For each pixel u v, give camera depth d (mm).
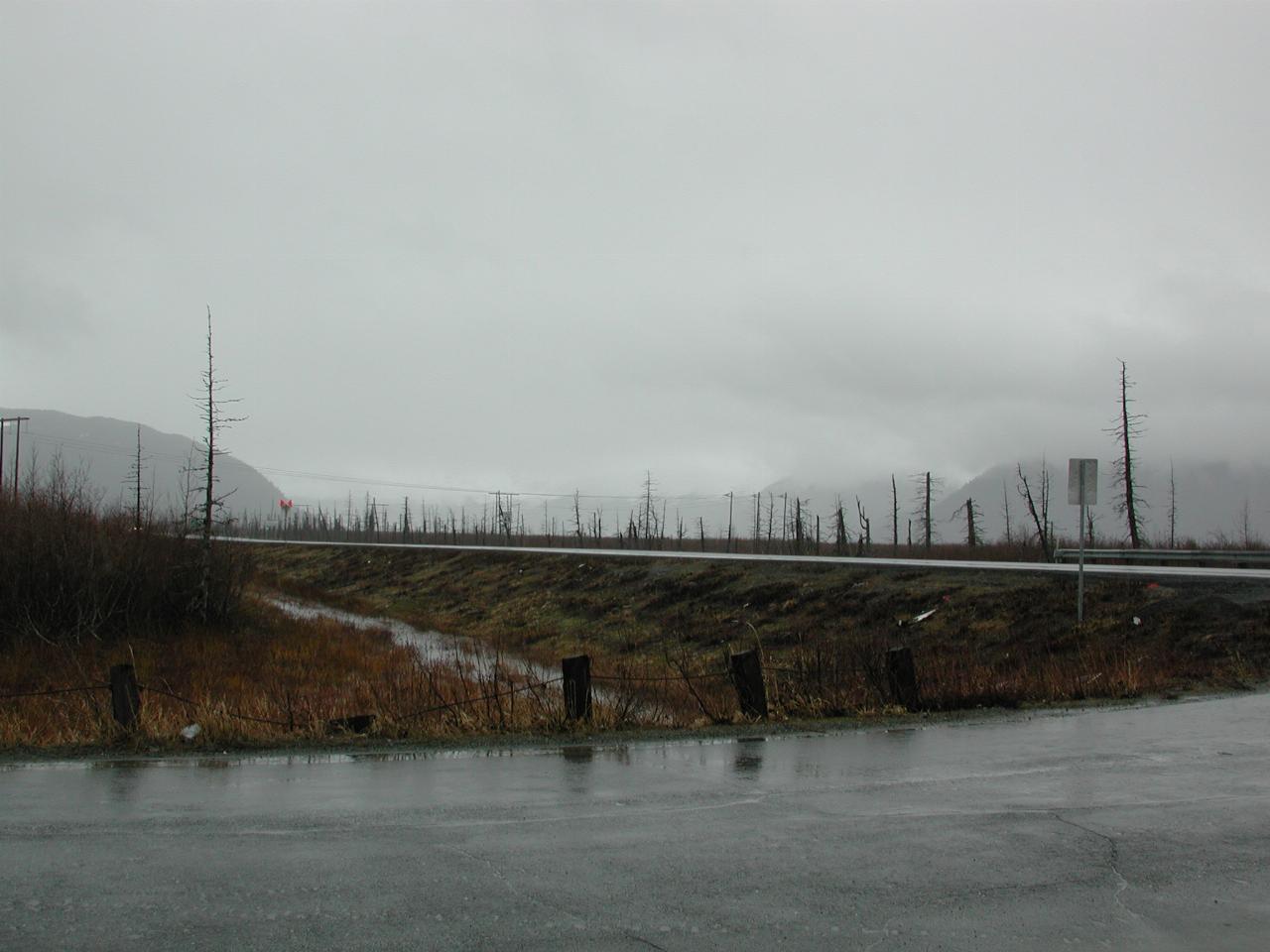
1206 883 5695
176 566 29984
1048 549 45875
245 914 5195
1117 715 11586
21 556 26672
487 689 13344
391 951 4734
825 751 9672
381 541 103250
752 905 5328
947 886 5637
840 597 28016
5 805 7539
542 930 4988
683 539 93688
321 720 11602
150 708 12500
